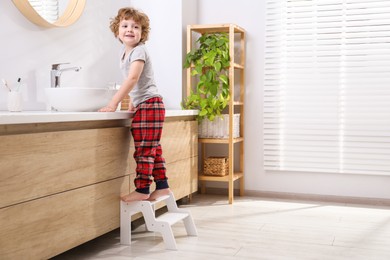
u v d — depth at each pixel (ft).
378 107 11.61
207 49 11.81
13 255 5.84
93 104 7.93
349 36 11.72
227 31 12.40
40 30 9.09
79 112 7.29
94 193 7.43
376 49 11.57
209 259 7.43
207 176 11.92
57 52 9.59
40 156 6.24
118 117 7.88
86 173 7.21
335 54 11.85
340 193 12.09
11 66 8.39
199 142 12.17
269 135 12.49
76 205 7.00
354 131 11.80
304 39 12.13
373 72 11.63
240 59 12.76
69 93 7.72
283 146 12.39
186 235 8.85
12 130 5.93
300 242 8.39
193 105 11.94
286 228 9.37
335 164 11.97
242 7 12.69
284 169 12.39
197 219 10.10
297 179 12.44
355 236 8.82
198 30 12.25
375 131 11.65
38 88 9.06
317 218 10.25
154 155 8.44
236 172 12.81
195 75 12.82
